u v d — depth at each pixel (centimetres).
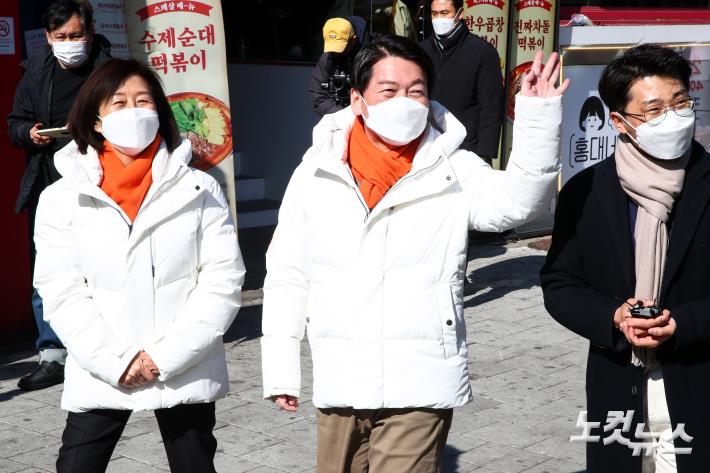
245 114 1100
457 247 321
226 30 1094
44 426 533
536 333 714
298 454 499
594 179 331
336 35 721
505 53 936
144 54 676
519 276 870
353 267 320
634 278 322
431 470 324
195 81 688
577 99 970
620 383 326
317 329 326
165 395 348
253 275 862
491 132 768
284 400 343
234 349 667
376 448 326
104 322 350
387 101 314
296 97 1043
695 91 1060
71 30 560
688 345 307
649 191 316
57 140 582
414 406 316
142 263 349
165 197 353
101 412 354
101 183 355
